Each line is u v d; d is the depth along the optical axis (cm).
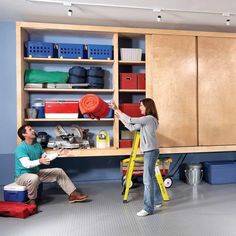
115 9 368
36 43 401
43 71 408
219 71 440
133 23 426
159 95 421
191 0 342
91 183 458
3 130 430
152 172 313
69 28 400
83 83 419
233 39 444
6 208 311
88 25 429
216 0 343
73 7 360
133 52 427
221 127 442
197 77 434
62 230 275
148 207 313
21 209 308
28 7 361
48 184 444
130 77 427
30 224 290
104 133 426
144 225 287
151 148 309
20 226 284
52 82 407
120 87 425
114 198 380
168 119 424
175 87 426
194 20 415
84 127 452
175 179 483
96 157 462
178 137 427
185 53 429
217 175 454
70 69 418
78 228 279
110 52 420
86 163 459
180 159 486
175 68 426
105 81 457
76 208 340
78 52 413
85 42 449
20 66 385
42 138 410
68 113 407
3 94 429
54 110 405
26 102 420
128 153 412
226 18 407
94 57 416
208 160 495
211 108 438
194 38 431
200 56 434
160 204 344
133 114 419
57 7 361
